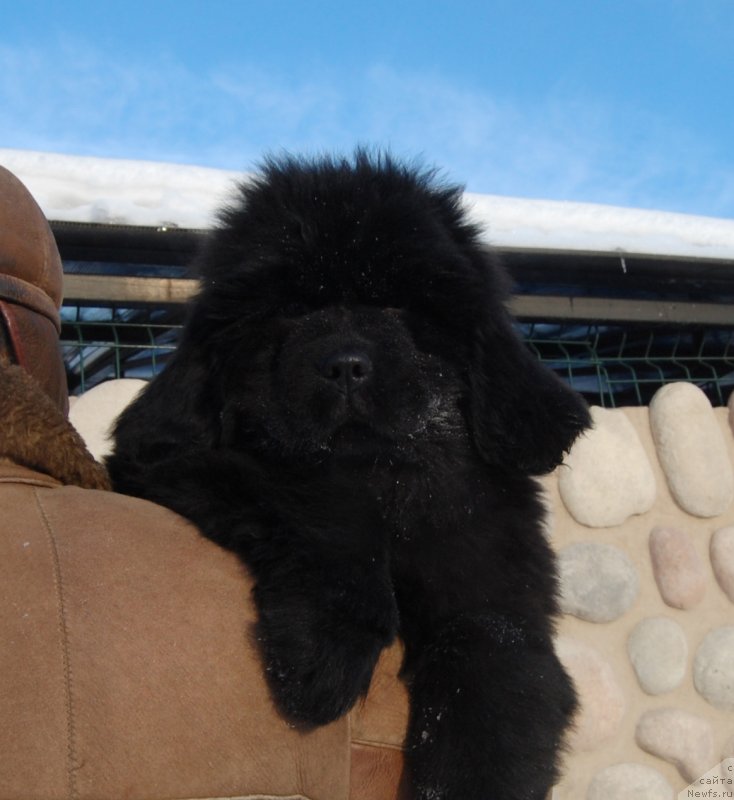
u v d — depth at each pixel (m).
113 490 0.69
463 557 0.72
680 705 1.39
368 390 0.72
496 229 1.33
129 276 1.27
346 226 0.75
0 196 0.66
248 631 0.57
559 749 0.67
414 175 0.83
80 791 0.50
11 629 0.51
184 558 0.57
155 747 0.52
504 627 0.68
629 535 1.41
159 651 0.54
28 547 0.53
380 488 0.74
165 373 0.77
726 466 1.43
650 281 1.45
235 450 0.75
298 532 0.62
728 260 1.39
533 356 0.80
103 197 1.23
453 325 0.76
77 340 1.36
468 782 0.62
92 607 0.53
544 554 0.76
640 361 1.55
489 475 0.76
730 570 1.41
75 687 0.51
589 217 1.39
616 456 1.39
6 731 0.49
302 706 0.57
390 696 0.65
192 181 1.28
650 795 1.33
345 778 0.59
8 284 0.64
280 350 0.76
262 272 0.75
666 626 1.38
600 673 1.34
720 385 1.66
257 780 0.55
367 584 0.63
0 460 0.57
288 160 0.83
